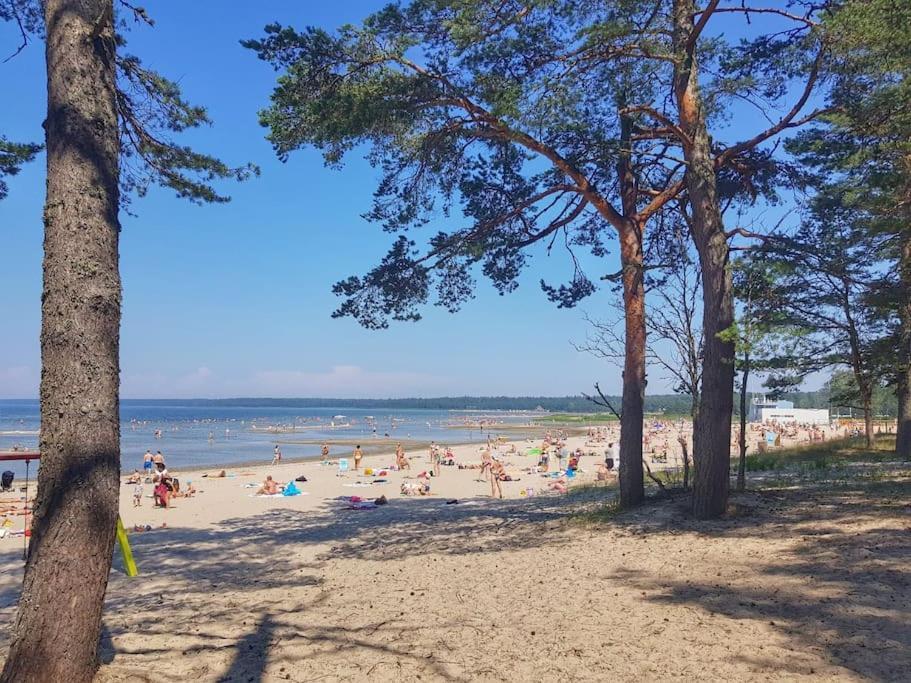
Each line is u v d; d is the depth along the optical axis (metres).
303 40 9.45
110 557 4.50
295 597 7.67
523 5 9.43
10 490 23.39
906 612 5.12
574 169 11.42
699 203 9.91
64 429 4.35
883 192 9.90
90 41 4.72
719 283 9.74
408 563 9.43
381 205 12.07
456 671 4.68
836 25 7.95
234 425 112.06
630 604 6.07
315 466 37.09
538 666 4.68
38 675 4.15
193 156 8.48
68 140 4.55
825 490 11.16
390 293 12.35
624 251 12.10
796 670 4.30
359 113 9.55
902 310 11.37
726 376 9.84
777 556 7.25
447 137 11.02
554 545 9.55
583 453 44.94
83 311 4.43
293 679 4.75
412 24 9.73
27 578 4.29
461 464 37.50
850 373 19.98
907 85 8.33
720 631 5.11
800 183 11.53
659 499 11.91
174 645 5.75
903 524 7.94
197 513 18.94
